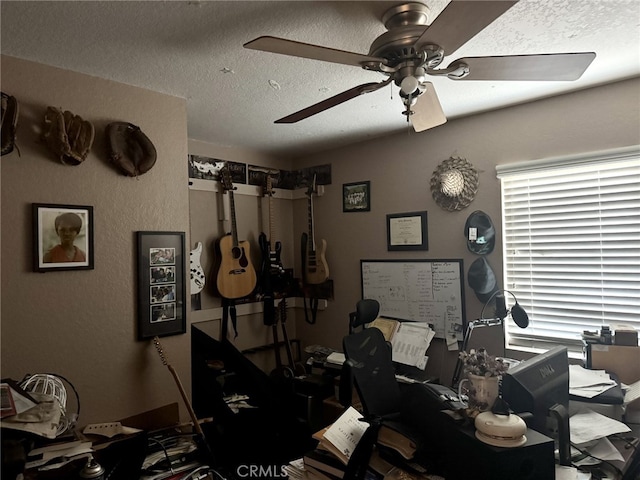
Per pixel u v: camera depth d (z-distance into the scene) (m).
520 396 1.37
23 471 1.39
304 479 1.61
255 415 2.84
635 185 2.40
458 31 1.29
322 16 1.63
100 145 2.19
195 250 3.38
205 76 2.20
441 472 1.35
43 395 1.50
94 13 1.58
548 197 2.71
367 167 3.61
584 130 2.51
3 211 1.88
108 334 2.19
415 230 3.29
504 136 2.83
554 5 1.59
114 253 2.22
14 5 1.51
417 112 1.91
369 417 1.71
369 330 2.43
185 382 2.49
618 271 2.46
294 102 2.60
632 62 2.13
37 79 1.99
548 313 2.73
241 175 3.80
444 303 3.13
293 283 4.19
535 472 1.19
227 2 1.53
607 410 1.91
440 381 3.12
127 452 1.85
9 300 1.89
